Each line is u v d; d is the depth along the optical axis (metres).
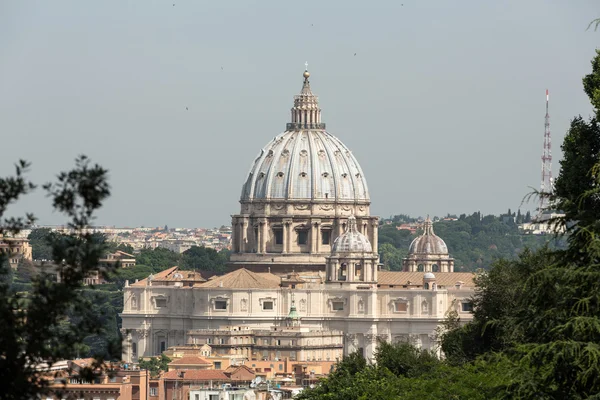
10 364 152.62
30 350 153.38
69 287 156.00
